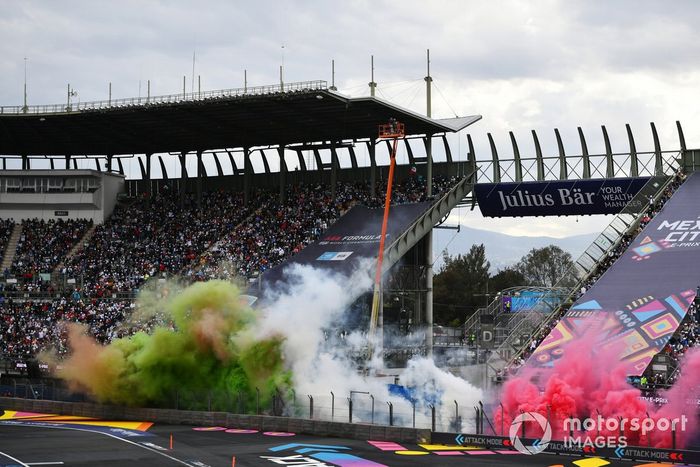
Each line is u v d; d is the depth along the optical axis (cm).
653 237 11638
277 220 14212
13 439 7662
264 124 13512
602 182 12650
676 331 9769
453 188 13550
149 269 13675
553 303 11619
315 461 6531
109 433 8050
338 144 14225
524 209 13275
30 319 12669
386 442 7469
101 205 15188
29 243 14712
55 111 13362
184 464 6456
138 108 12656
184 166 15300
